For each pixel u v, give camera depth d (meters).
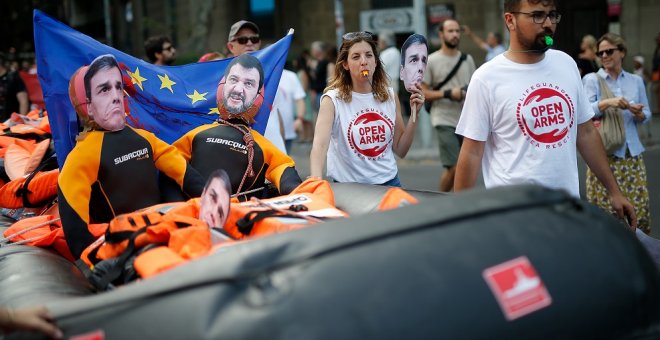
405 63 5.62
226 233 3.47
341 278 2.38
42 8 25.61
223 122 4.86
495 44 16.73
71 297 3.28
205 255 2.89
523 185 2.87
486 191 2.80
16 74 11.53
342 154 5.56
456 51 8.73
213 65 5.51
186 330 2.36
